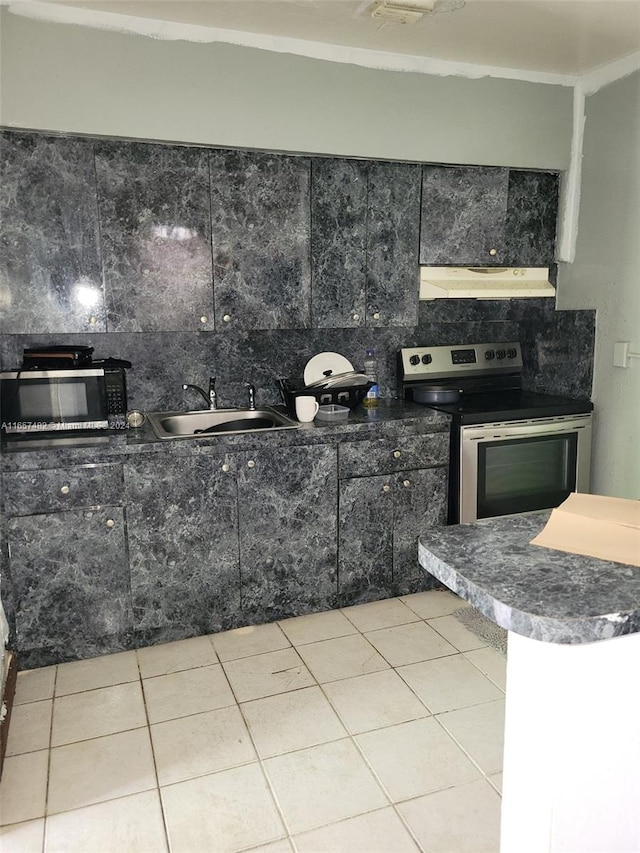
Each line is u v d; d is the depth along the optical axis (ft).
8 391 8.20
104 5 7.61
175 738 6.86
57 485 7.84
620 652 3.79
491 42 8.84
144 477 8.18
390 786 6.15
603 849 4.07
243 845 5.51
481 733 6.86
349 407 10.02
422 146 9.59
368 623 9.14
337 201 9.37
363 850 5.43
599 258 10.32
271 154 8.92
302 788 6.14
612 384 10.21
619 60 9.59
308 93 8.86
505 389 11.90
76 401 8.43
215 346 10.13
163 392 9.96
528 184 10.60
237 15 7.89
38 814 5.88
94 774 6.36
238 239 8.93
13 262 7.98
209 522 8.59
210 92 8.38
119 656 8.42
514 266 10.79
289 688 7.68
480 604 3.63
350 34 8.51
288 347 10.57
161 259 8.59
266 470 8.76
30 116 7.70
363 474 9.32
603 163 10.12
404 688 7.65
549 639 3.30
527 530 4.52
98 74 7.89
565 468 10.43
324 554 9.30
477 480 9.78
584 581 3.72
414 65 9.37
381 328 11.13
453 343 11.64
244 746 6.72
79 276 8.27
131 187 8.32
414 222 9.86
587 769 3.89
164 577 8.49
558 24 8.26
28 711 7.32
